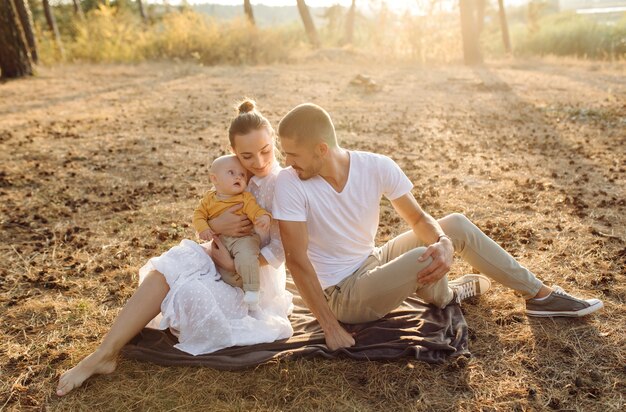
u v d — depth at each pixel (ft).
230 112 38.22
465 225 11.41
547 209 18.80
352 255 10.91
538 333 11.46
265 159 10.40
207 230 10.53
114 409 9.55
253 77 57.21
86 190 21.79
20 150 27.12
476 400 9.63
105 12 79.71
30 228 18.01
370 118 36.24
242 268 10.39
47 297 13.52
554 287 12.04
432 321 11.41
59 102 41.65
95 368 10.07
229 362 10.30
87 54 73.36
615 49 91.20
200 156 26.81
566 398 9.62
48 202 20.42
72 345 11.44
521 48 103.91
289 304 12.15
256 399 9.64
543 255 15.23
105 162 25.57
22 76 55.42
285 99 43.27
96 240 17.04
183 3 80.18
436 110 39.50
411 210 10.84
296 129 9.73
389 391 9.84
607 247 15.66
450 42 77.56
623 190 20.92
